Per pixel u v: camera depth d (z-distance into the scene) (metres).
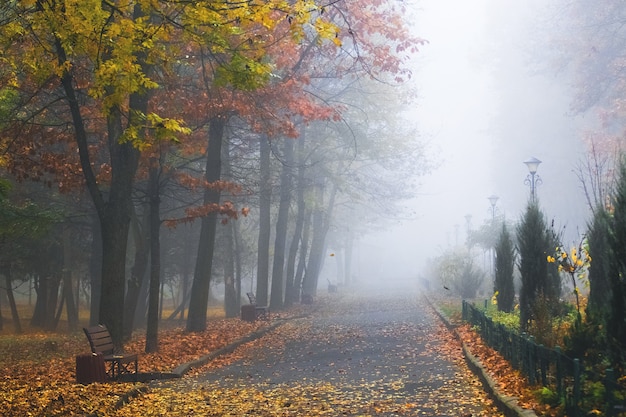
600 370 11.52
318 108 27.53
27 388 15.19
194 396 15.11
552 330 15.91
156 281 22.91
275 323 34.72
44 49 16.31
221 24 14.27
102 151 32.50
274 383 16.97
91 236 39.94
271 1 14.23
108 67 14.77
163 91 24.83
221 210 25.81
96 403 13.23
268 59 25.05
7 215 24.97
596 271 17.44
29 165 23.08
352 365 19.72
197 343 24.77
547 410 10.62
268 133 26.48
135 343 25.75
